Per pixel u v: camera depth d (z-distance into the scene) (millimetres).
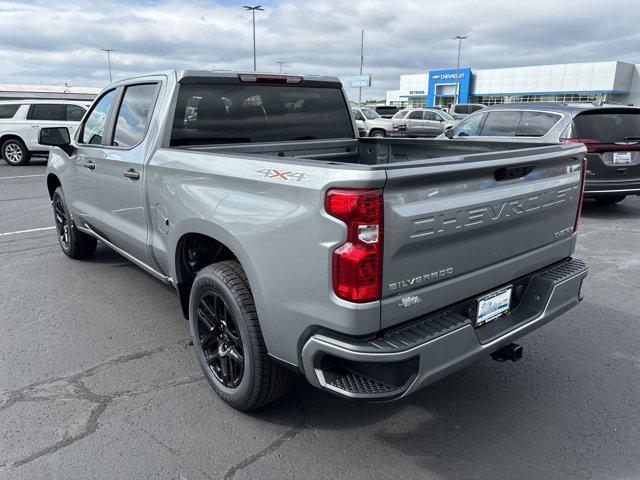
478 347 2529
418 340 2260
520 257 2873
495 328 2764
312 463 2645
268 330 2576
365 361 2184
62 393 3238
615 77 54906
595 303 4719
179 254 3359
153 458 2664
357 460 2668
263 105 4012
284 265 2398
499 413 3076
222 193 2793
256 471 2582
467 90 63500
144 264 4078
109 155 4094
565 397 3240
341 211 2117
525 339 4023
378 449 2754
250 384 2809
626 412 3082
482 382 3414
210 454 2701
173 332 4105
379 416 3043
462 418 3027
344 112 4594
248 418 3006
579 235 7082
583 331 4152
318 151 4352
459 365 2451
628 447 2770
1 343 3900
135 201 3791
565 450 2748
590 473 2578
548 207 2951
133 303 4676
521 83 61125
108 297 4816
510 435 2873
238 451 2729
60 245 6199
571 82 57938
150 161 3506
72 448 2732
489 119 8828
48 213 8656
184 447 2752
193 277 3434
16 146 15828
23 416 3000
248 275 2623
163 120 3500
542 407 3137
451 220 2357
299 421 2986
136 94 3955
